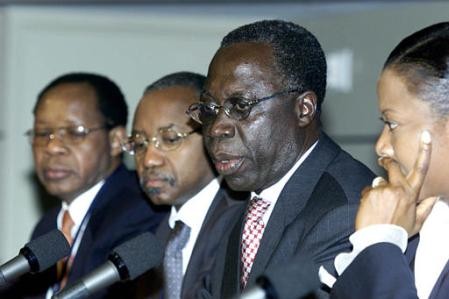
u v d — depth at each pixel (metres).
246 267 6.20
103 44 13.29
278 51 6.02
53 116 8.68
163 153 7.48
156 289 7.45
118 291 7.66
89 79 8.90
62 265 8.23
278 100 5.95
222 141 5.97
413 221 5.11
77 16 13.23
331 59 12.60
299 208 5.99
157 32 13.42
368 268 4.98
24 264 5.76
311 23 12.89
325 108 12.68
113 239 8.05
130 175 8.80
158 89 7.61
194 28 13.45
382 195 5.11
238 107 5.92
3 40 13.12
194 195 7.54
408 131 5.12
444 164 5.09
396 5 11.98
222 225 7.20
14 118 13.09
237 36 6.20
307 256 4.75
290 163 6.08
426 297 5.35
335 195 5.87
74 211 8.67
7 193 13.15
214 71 6.04
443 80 5.07
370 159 12.23
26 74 13.12
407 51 5.20
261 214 6.24
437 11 11.46
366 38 12.22
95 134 8.70
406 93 5.12
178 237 7.49
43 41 13.15
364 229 5.07
